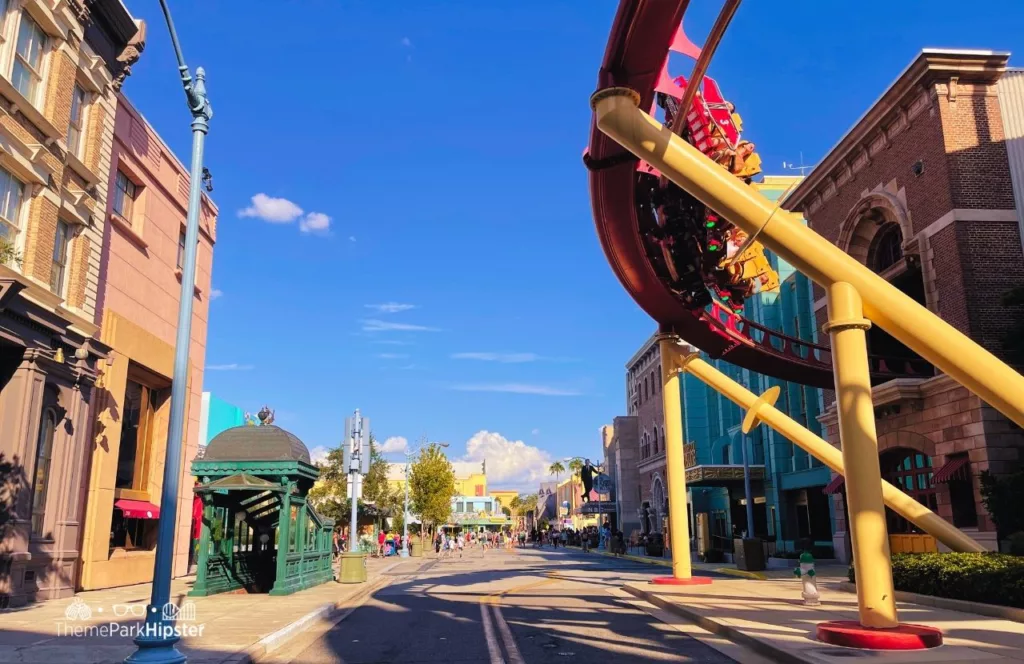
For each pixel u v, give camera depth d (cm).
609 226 1562
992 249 2020
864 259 2559
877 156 2422
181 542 2450
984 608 1168
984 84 2134
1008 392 909
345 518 4747
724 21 907
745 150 1416
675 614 1316
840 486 2419
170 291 2425
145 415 2312
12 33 1522
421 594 1795
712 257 1731
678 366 1952
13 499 1439
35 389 1511
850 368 912
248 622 1173
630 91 1036
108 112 1944
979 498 1855
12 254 1314
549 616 1313
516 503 15262
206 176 2197
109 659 844
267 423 1869
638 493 5744
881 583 865
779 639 915
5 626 1129
